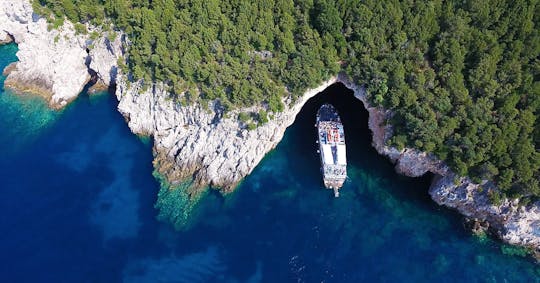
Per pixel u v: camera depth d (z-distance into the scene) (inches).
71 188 2854.3
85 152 3043.8
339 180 2886.3
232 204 2817.4
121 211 2763.3
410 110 2684.5
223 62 2785.4
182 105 2871.6
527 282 2509.8
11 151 3034.0
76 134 3144.7
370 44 2699.3
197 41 2775.6
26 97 3351.4
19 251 2568.9
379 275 2529.5
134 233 2677.2
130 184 2886.3
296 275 2522.1
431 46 2704.2
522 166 2460.6
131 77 3036.4
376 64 2689.5
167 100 2910.9
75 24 3179.1
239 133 2854.3
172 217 2746.1
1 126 3184.1
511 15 2573.8
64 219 2716.5
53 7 3169.3
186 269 2536.9
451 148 2615.7
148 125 3083.2
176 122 2979.8
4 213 2716.5
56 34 3233.3
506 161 2490.2
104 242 2632.9
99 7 3093.0
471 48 2623.0
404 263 2578.7
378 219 2770.7
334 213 2790.4
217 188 2869.1
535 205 2527.1
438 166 2751.0
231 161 2874.0
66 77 3287.4
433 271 2546.8
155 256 2588.6
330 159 2923.2
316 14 2805.1
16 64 3543.3
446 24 2642.7
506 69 2564.0
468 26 2637.8
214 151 2883.9
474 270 2554.1
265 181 2942.9
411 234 2704.2
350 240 2672.2
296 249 2625.5
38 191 2829.7
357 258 2598.4
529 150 2463.1
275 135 3006.9
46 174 2915.8
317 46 2760.8
